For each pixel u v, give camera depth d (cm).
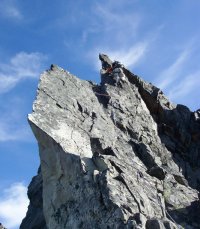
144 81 5425
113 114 4894
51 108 4522
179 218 4209
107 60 5703
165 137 5150
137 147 4641
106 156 4203
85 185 4003
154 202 4097
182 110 5338
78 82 5066
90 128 4578
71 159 4150
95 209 3869
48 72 4916
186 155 5078
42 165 4312
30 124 4328
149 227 3728
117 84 5228
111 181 3966
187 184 4638
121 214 3741
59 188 4178
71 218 4003
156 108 5303
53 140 4253
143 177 4288
